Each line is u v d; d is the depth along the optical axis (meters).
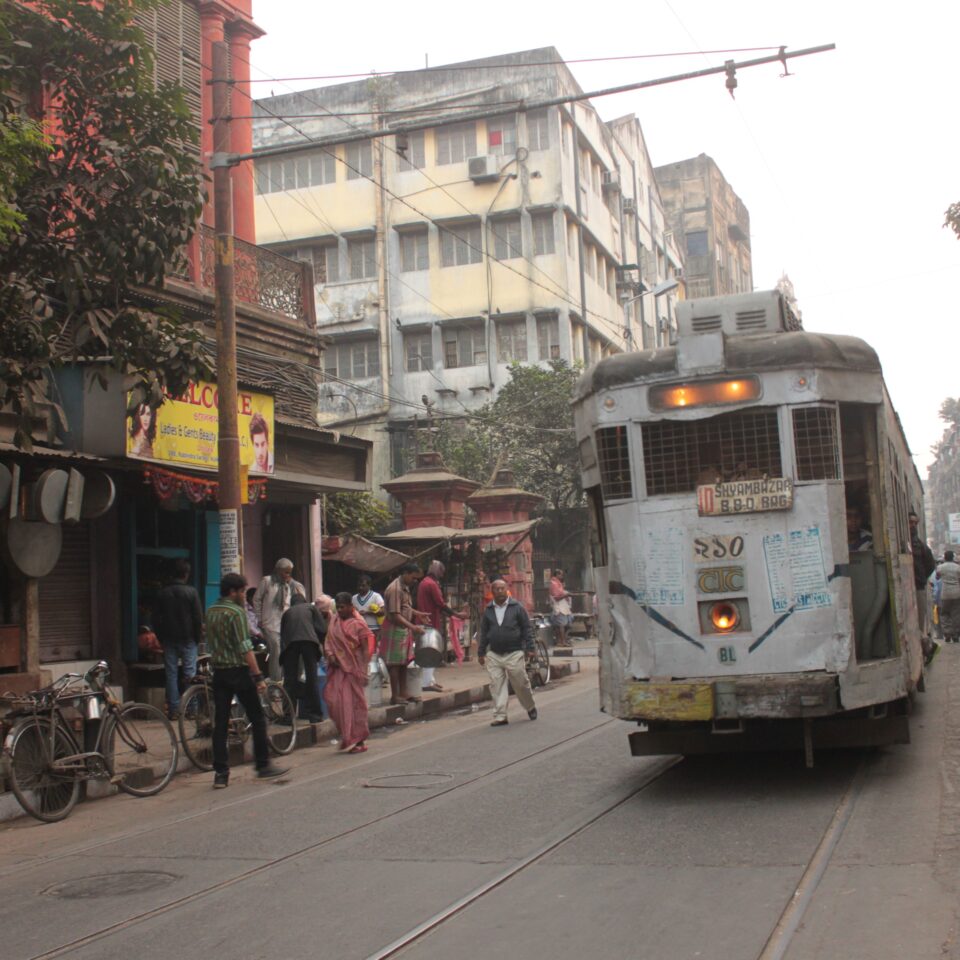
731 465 8.59
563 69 42.31
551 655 25.20
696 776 9.28
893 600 8.78
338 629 12.38
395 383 41.97
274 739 12.22
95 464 12.96
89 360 11.41
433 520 25.11
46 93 12.13
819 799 8.01
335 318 42.59
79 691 9.73
